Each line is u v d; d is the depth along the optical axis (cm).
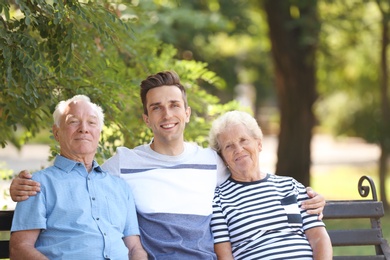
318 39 1440
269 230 502
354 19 1484
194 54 1572
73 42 580
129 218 482
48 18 552
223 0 1603
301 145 1460
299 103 1453
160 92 505
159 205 493
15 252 450
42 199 458
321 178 2202
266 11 1441
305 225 511
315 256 503
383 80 1561
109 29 591
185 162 509
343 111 3394
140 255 473
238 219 502
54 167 475
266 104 4219
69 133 475
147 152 509
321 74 2070
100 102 609
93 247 455
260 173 525
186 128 714
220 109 754
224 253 497
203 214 498
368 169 2439
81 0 609
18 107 607
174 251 486
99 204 468
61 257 450
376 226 545
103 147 623
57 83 607
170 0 1345
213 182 513
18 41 532
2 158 2258
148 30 782
